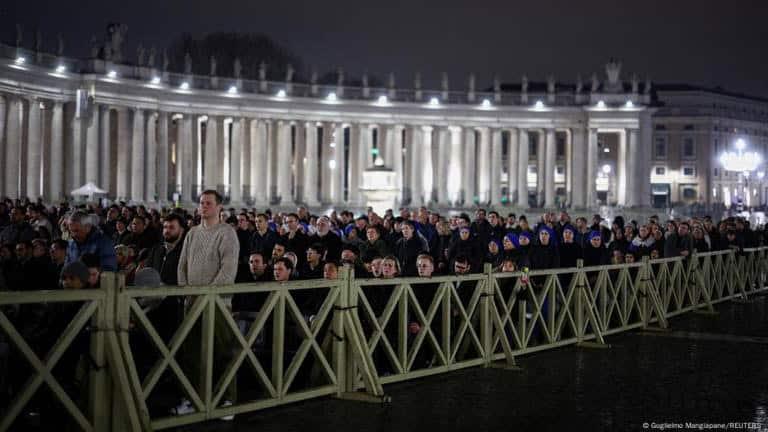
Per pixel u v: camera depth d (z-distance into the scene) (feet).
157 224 117.08
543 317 103.40
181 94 379.14
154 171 371.56
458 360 91.66
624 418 71.82
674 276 130.31
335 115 424.05
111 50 349.61
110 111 396.16
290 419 68.95
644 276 120.57
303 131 483.10
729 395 80.69
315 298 80.64
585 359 97.25
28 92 315.58
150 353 69.62
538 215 429.38
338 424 67.82
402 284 79.97
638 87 520.42
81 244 76.13
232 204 398.42
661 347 106.32
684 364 95.20
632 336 115.34
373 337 77.77
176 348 61.57
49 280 77.51
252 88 402.52
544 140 490.08
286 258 75.82
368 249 106.42
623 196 467.93
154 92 366.63
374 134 587.27
